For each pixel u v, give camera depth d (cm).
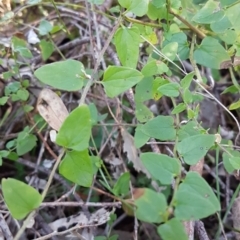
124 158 48
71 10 54
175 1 41
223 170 47
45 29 49
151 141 43
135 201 24
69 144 29
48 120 39
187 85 36
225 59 39
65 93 50
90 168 30
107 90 32
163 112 51
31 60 52
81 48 54
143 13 36
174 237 24
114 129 46
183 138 34
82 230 41
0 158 41
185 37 41
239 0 38
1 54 50
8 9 51
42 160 49
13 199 27
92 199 45
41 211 45
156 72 37
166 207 24
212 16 37
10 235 38
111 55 49
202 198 25
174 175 27
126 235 45
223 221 40
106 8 52
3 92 50
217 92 52
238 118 50
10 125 50
